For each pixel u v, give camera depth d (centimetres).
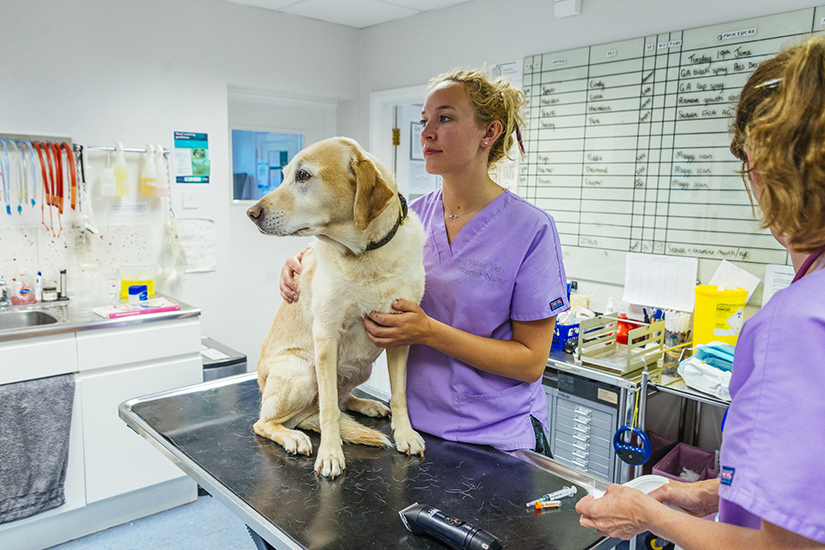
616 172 259
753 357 56
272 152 368
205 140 309
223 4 308
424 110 117
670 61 235
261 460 108
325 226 107
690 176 235
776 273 215
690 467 229
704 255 235
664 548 134
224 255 324
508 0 290
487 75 120
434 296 126
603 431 213
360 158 107
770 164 54
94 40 267
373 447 115
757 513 51
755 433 53
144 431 122
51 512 217
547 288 118
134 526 240
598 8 256
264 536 86
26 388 204
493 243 121
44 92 256
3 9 241
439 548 81
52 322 235
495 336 127
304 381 120
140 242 291
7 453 201
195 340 250
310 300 124
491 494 97
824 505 50
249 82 324
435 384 124
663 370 213
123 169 274
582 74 265
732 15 218
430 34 329
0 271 252
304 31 344
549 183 286
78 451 221
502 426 121
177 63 295
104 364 225
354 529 85
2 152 246
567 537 84
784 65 57
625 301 261
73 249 270
